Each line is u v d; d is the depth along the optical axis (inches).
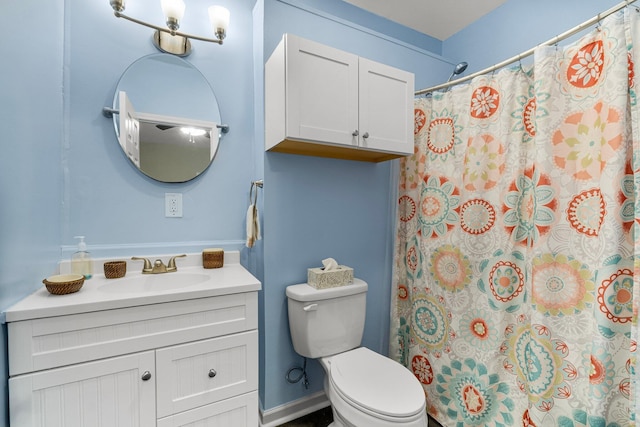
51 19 43.1
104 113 50.6
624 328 39.8
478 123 56.2
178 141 56.5
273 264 57.2
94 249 49.6
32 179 38.0
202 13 58.5
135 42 53.2
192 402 40.2
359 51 66.9
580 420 42.9
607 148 40.2
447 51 90.6
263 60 56.0
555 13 63.5
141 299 36.6
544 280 46.7
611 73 39.9
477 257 56.1
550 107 46.5
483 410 53.5
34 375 31.7
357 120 52.8
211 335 41.4
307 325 53.1
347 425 43.6
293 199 59.2
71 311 33.2
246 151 63.0
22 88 35.6
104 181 50.7
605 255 40.0
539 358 46.6
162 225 55.4
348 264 66.5
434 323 62.7
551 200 46.4
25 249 36.0
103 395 35.0
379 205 70.8
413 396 42.4
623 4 39.2
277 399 58.2
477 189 56.2
